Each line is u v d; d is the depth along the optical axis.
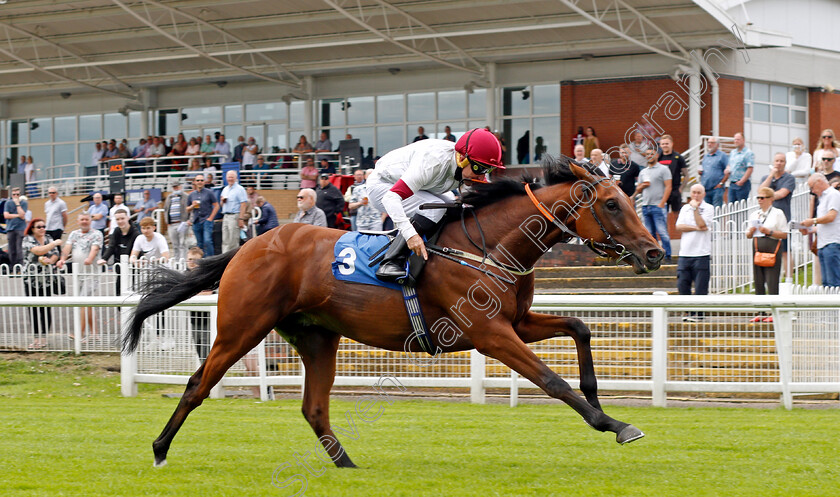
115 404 8.14
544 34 19.28
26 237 11.80
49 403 8.23
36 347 10.70
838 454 5.25
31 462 5.29
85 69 24.19
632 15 16.69
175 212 13.64
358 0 17.89
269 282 5.14
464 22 18.78
